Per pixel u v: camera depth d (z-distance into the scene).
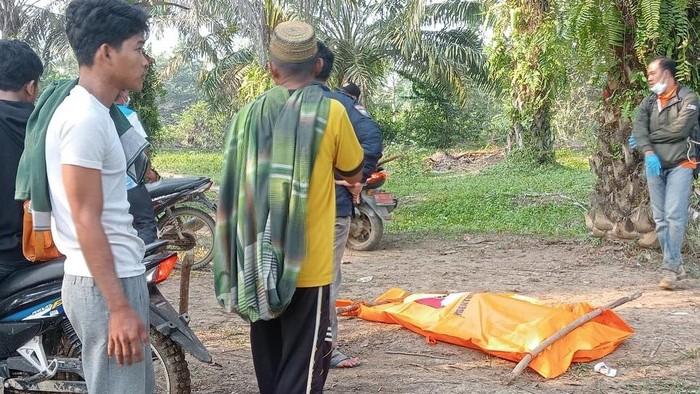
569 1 7.12
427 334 4.81
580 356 4.35
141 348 2.36
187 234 7.04
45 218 2.49
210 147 36.56
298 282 2.98
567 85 16.00
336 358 4.41
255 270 2.94
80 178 2.28
